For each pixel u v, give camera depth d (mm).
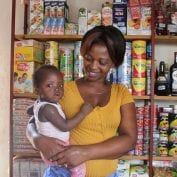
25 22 2250
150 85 2084
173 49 2355
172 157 2076
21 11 2262
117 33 1029
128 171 2125
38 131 1163
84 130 1071
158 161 2217
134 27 2094
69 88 1130
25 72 2125
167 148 2107
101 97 1082
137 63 2090
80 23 2137
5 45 2254
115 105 1075
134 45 2098
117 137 979
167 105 2312
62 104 1162
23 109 2109
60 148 906
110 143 922
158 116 2141
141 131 2090
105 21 2115
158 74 2191
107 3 2150
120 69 2090
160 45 2361
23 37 2178
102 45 1007
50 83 1271
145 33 2090
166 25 2109
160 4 2139
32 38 2182
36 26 2180
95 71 1049
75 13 2414
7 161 2238
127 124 1069
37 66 2156
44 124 1177
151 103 2062
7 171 2227
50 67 1342
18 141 2125
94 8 2426
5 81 2252
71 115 1113
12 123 2121
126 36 2084
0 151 2246
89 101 1083
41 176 2100
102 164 1085
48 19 2168
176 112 2121
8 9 2260
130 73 2107
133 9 2098
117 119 1070
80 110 1076
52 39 2221
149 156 2059
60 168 1132
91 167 1082
